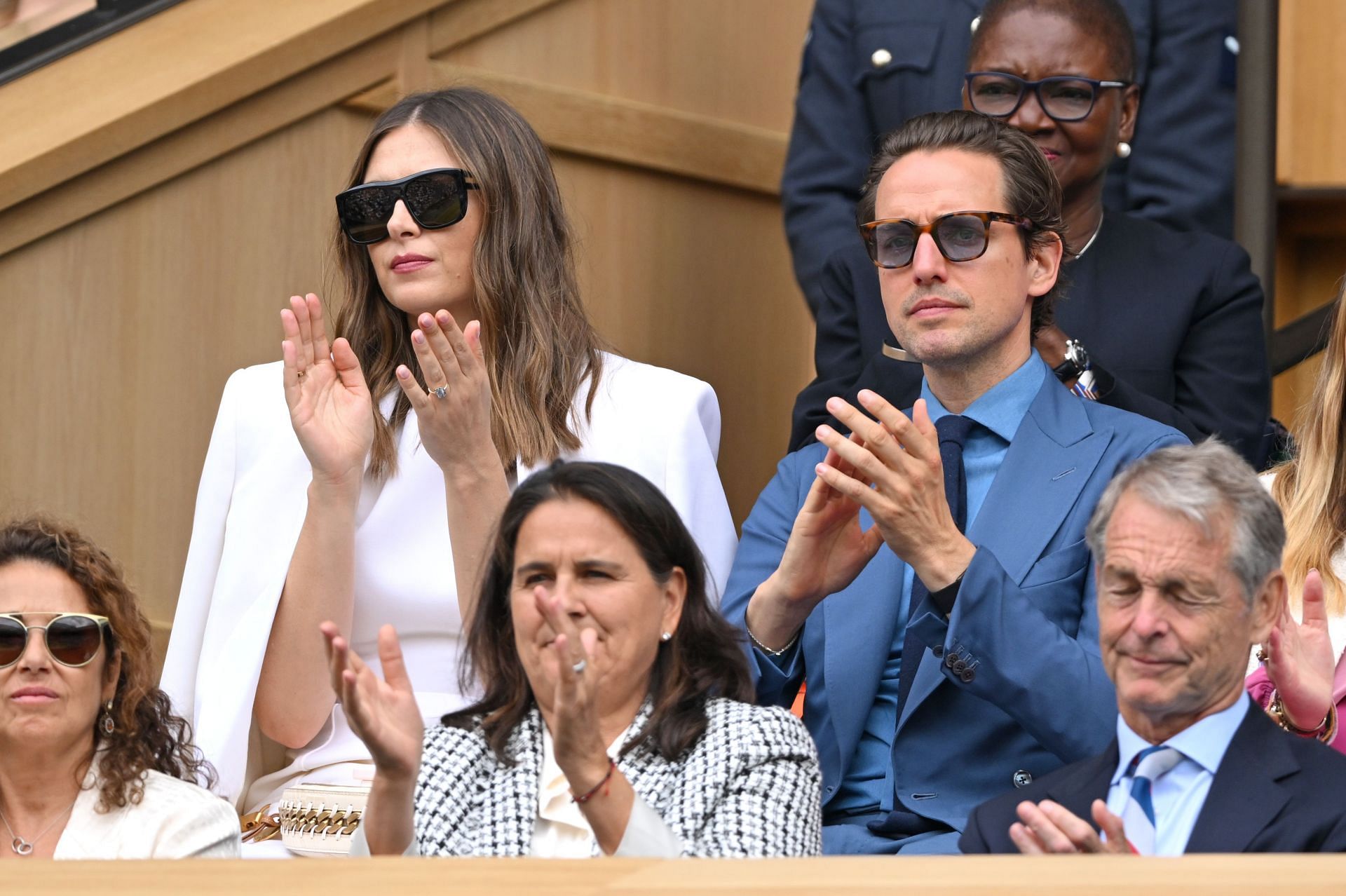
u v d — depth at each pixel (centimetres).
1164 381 1820
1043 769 1398
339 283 1869
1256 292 1872
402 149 1734
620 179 2334
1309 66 2612
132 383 2027
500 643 1311
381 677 1647
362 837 1177
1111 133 1852
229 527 1708
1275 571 1140
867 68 2138
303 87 2086
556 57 2278
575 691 1076
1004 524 1463
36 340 1989
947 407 1562
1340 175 2606
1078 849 1031
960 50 2109
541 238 1753
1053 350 1648
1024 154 1529
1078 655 1337
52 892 782
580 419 1720
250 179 2073
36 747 1331
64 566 1364
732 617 1509
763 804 1223
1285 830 1088
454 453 1544
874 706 1475
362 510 1688
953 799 1404
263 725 1650
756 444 2481
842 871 790
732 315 2458
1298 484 1521
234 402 1766
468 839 1264
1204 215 2077
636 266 2348
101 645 1355
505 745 1288
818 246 2095
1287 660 1245
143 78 2019
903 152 1559
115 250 2017
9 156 1955
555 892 763
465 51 2195
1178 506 1122
